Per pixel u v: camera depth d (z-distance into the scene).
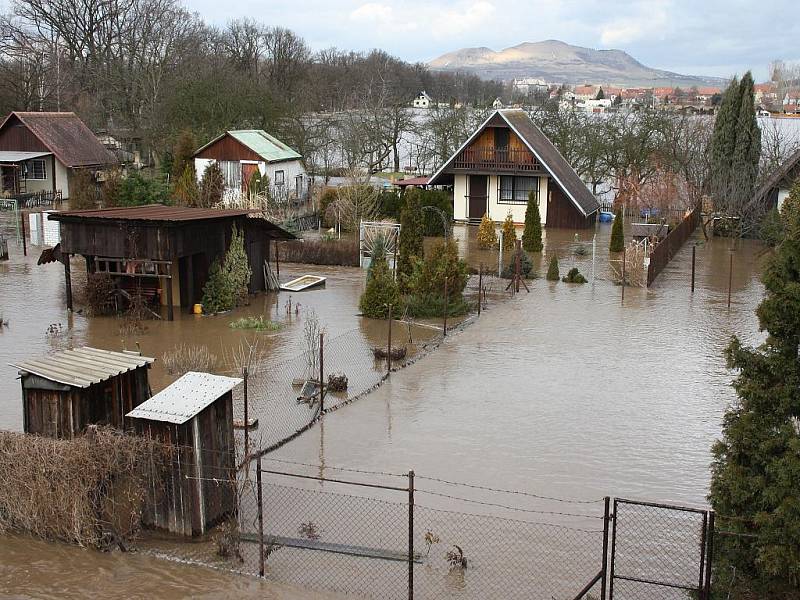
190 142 50.03
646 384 20.81
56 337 24.16
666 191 48.84
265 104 59.91
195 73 69.88
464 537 13.26
